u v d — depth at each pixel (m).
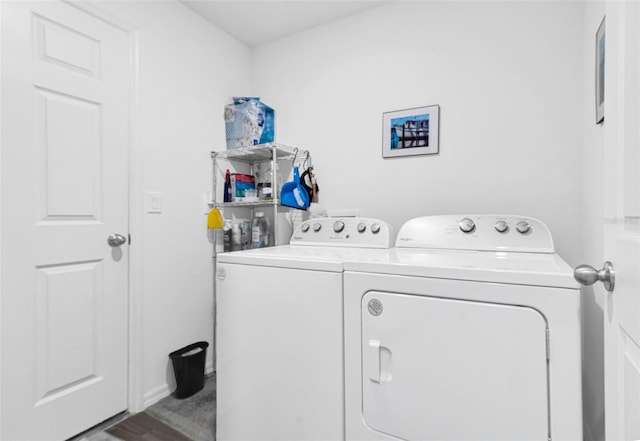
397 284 1.00
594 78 1.29
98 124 1.58
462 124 1.76
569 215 1.53
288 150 2.11
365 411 1.04
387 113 1.96
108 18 1.60
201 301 2.08
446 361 0.93
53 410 1.42
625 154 0.60
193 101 2.03
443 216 1.52
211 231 2.15
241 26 2.21
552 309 0.82
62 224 1.46
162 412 1.70
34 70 1.36
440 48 1.81
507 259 1.12
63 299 1.46
